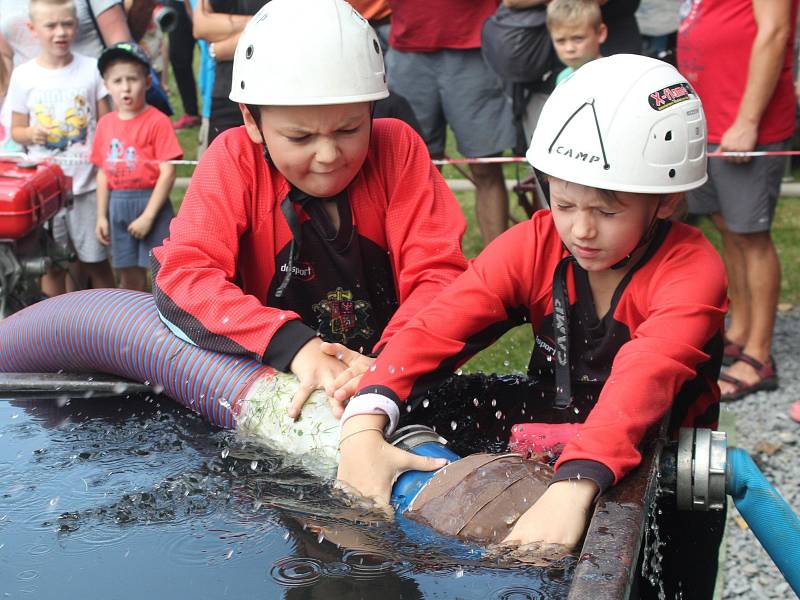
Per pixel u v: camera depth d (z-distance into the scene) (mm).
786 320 4922
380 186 2383
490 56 4602
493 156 5117
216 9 4215
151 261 2340
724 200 4090
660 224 2041
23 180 3822
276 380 2139
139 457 2027
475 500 1722
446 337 2072
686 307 1914
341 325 2436
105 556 1642
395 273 2424
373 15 5000
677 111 1926
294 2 2156
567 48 4238
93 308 2416
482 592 1499
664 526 1973
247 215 2334
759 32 3824
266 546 1658
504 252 2148
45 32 4703
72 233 4910
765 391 4211
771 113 3949
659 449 1848
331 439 2004
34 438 2125
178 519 1764
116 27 4961
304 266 2393
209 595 1522
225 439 2105
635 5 4391
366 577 1554
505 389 2305
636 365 1843
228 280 2285
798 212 6418
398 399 1988
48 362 2531
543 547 1606
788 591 3023
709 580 2250
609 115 1889
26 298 3891
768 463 3645
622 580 1365
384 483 1842
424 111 5133
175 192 6766
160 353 2270
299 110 2100
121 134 4656
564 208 1949
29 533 1721
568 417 2127
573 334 2146
